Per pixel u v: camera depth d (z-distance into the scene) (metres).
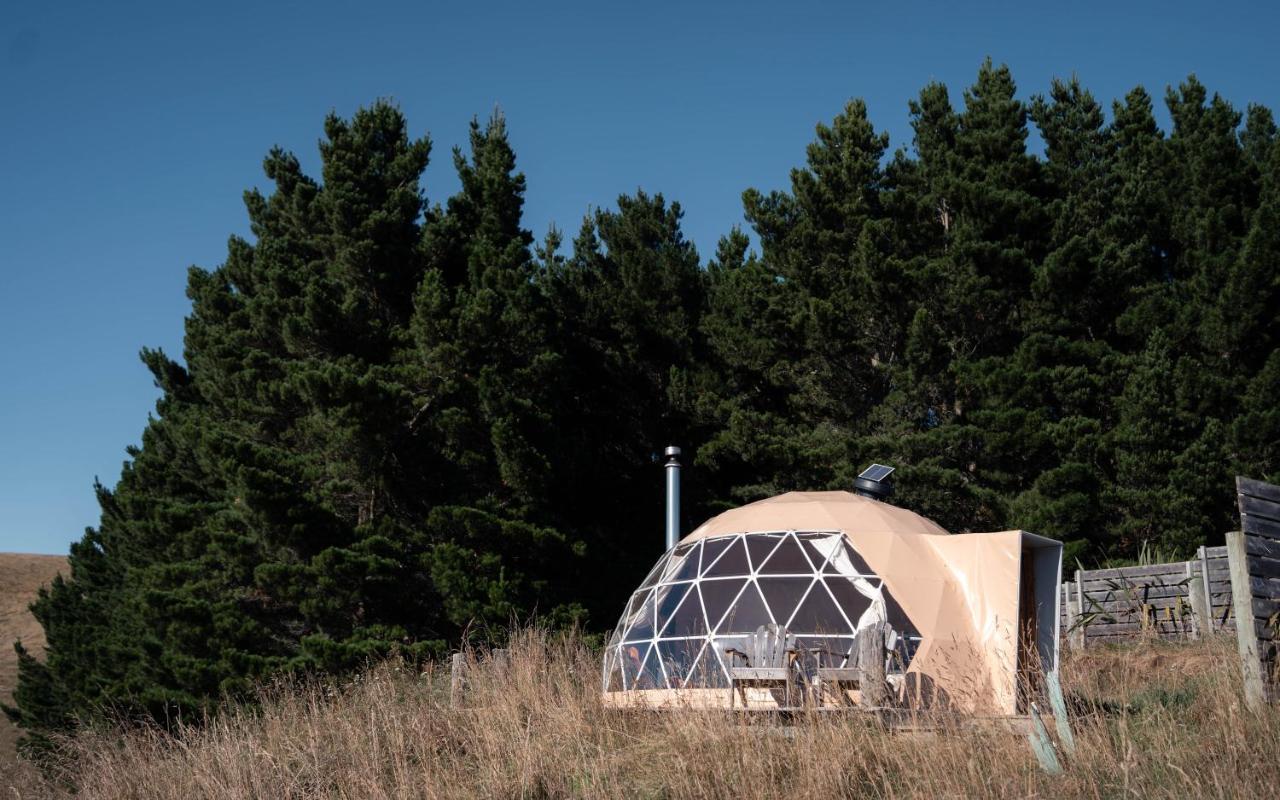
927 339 26.98
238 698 22.12
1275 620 9.72
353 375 24.69
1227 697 9.18
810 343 28.53
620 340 32.91
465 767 11.02
